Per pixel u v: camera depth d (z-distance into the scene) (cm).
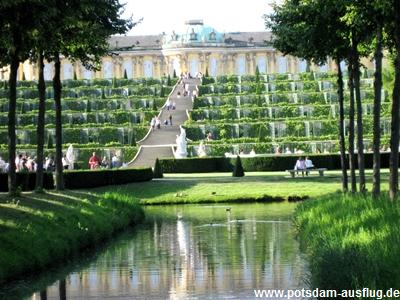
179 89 19025
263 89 17475
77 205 4803
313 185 7738
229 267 3559
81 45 5225
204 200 7306
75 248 4012
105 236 4659
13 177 4694
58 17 4191
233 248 4169
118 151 12838
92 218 4662
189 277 3344
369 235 2825
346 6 4050
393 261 2364
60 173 5981
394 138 3894
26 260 3378
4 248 3334
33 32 4291
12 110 4653
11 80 4644
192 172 10662
